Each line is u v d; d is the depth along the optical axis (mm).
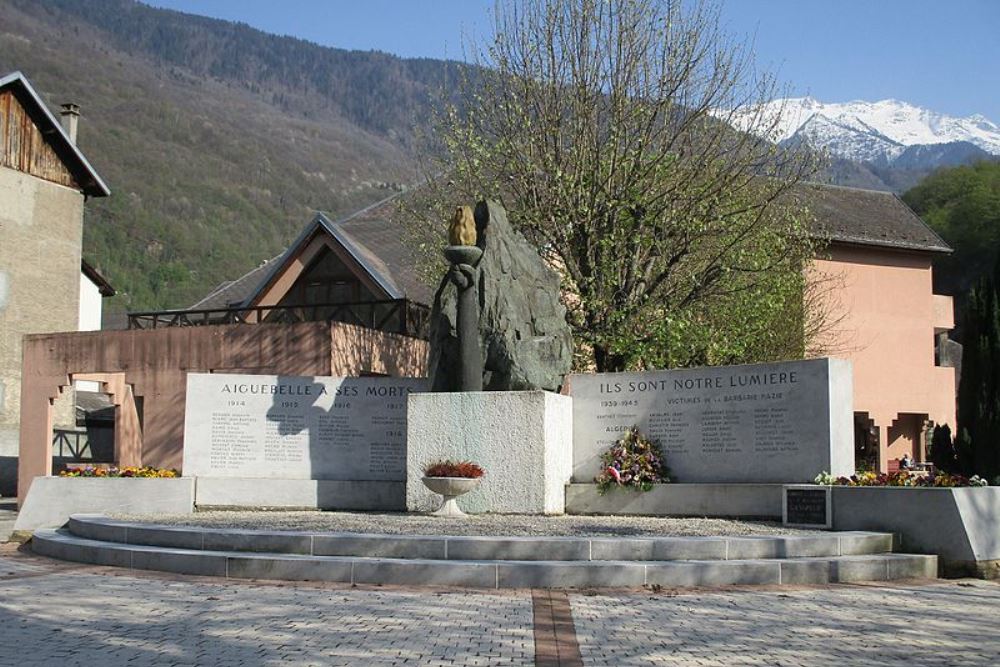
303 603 11188
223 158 141250
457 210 18703
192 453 20344
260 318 32938
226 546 13969
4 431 40594
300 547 13594
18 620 10164
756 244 25344
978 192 66938
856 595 12172
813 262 31938
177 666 8312
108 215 103500
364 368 26422
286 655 8695
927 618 10727
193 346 27391
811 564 13156
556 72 24812
